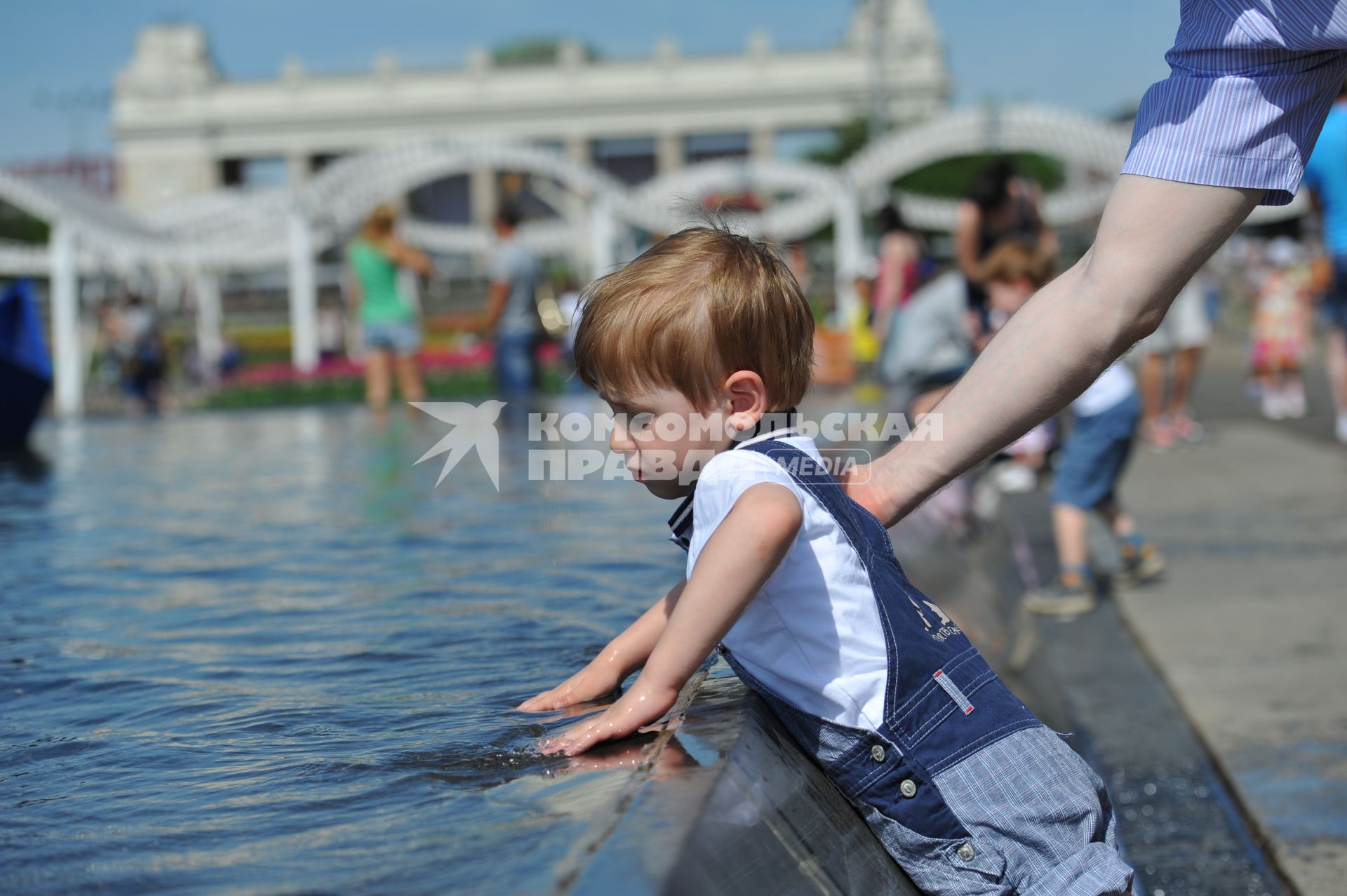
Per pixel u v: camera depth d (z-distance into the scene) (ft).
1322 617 14.26
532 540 10.27
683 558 9.14
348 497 13.82
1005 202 20.71
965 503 13.06
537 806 3.65
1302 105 4.57
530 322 32.07
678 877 3.04
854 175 65.92
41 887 3.27
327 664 6.13
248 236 73.26
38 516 12.94
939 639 5.16
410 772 4.17
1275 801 9.02
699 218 5.98
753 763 4.25
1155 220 4.66
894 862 5.00
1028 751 4.99
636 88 220.02
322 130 222.07
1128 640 14.20
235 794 4.03
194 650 6.61
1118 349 4.85
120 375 67.00
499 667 5.96
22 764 4.52
